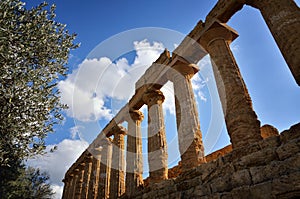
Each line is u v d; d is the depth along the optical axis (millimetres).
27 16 8008
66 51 8812
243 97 9812
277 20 9055
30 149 8227
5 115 7242
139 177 15383
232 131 9297
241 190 7113
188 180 9812
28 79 7340
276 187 6246
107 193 20062
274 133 11344
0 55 6719
